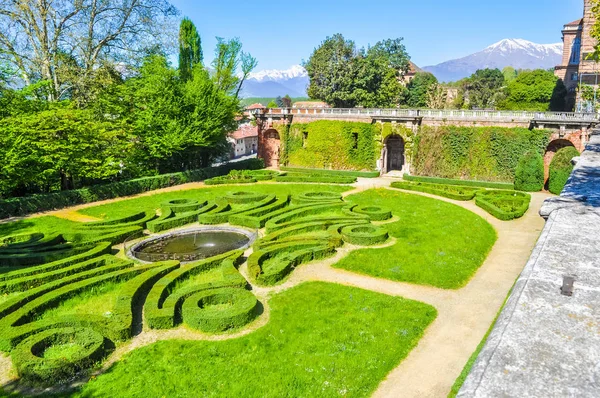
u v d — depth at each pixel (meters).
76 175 45.47
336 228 31.80
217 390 14.72
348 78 85.06
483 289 23.69
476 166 56.03
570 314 6.84
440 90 102.62
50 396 14.36
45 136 40.81
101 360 16.33
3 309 19.03
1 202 37.56
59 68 47.50
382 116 61.50
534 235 33.44
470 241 31.14
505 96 104.12
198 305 20.05
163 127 52.81
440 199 45.16
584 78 67.69
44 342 16.80
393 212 39.78
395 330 18.67
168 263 24.38
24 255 25.86
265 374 15.55
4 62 43.75
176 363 16.14
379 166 63.38
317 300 21.44
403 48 104.00
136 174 55.06
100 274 23.42
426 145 58.97
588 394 5.14
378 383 15.30
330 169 66.25
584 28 66.38
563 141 51.56
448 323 19.70
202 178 58.19
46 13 46.91
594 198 14.29
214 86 56.56
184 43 59.88
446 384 15.22
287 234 30.44
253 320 19.45
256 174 59.22
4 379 15.25
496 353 6.00
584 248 9.63
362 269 25.75
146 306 19.41
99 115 52.97
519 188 49.78
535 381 5.42
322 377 15.45
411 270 25.62
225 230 33.50
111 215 39.94
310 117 67.12
